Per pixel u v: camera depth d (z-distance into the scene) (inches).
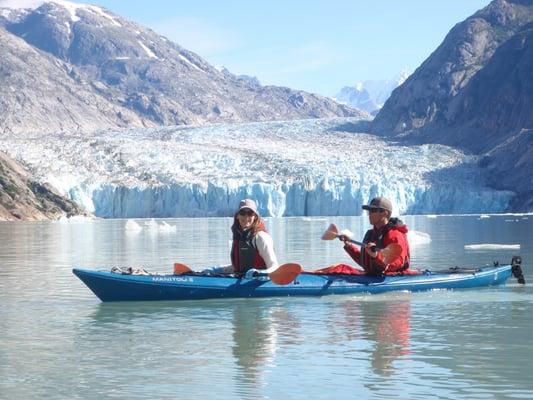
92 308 556.4
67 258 1184.2
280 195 4859.7
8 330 464.4
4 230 2716.5
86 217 4586.6
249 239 592.4
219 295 587.8
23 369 357.1
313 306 554.9
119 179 5226.4
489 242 1513.3
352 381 331.6
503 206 4936.0
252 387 323.3
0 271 922.7
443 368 353.7
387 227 621.9
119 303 578.9
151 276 578.2
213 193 4943.4
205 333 450.3
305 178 4921.3
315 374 344.5
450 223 2923.2
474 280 652.1
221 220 4057.6
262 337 435.8
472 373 344.2
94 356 385.7
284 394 312.5
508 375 339.6
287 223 3319.4
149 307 555.8
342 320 493.7
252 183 4911.4
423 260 1040.2
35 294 653.3
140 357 382.6
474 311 528.4
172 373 348.2
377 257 611.2
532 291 637.3
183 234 2204.7
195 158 5565.9
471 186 5157.5
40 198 4805.6
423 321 487.5
